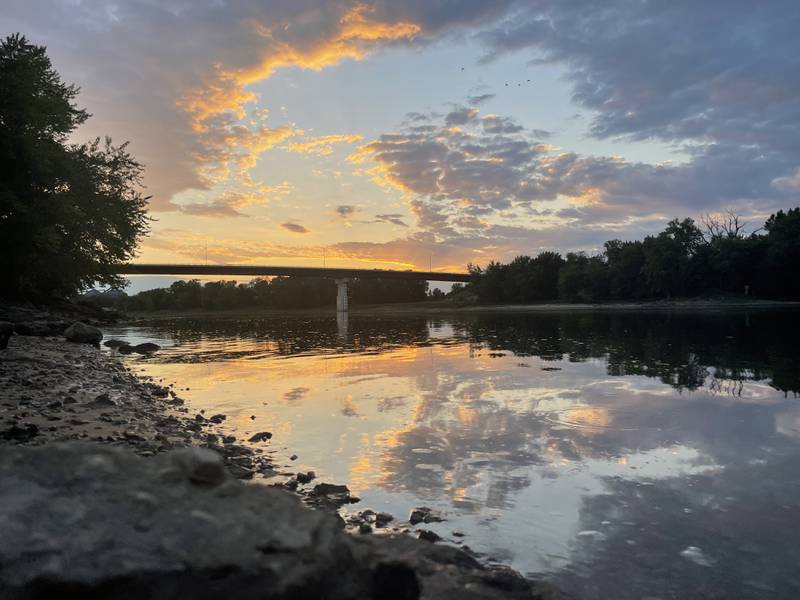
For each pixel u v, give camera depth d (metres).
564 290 109.81
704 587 3.39
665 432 7.12
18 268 30.70
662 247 91.44
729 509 4.59
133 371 15.28
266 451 6.57
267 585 2.27
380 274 140.88
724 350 17.58
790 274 84.69
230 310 158.25
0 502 2.29
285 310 152.88
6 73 25.25
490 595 3.00
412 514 4.50
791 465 5.69
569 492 5.04
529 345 21.42
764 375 11.94
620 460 5.96
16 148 26.00
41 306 43.41
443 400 9.64
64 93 30.81
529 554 3.83
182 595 2.15
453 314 84.31
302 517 2.69
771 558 3.75
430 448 6.58
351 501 4.87
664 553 3.84
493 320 53.94
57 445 2.77
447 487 5.22
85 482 2.54
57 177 29.83
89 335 25.09
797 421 7.63
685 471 5.57
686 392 9.97
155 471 2.75
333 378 12.98
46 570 2.03
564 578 3.49
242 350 22.20
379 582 2.82
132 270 117.81
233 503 2.66
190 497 2.63
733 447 6.38
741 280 91.50
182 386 12.23
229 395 10.79
